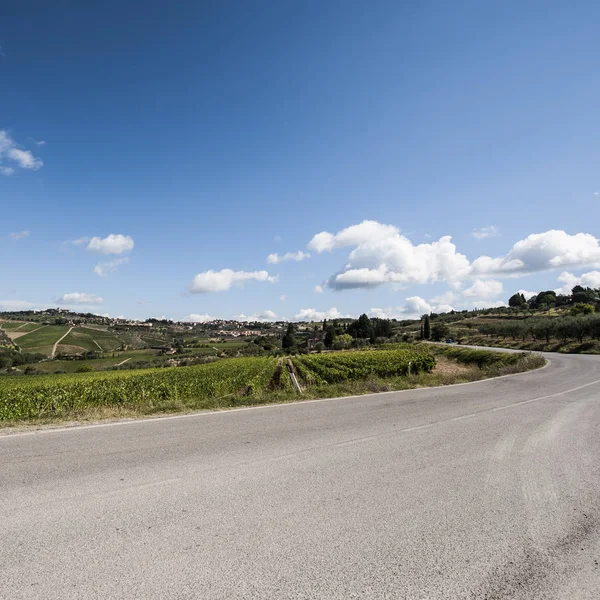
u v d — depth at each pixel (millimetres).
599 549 3502
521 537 3686
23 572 2988
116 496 4492
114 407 10625
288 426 8367
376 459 6047
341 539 3586
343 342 99250
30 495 4496
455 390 15391
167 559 3205
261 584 2902
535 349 60188
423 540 3598
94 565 3105
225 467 5566
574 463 5969
